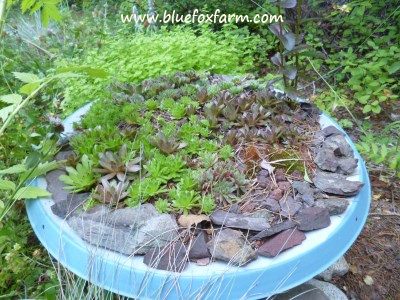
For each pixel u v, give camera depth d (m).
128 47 3.15
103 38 3.42
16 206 2.03
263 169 1.79
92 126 2.05
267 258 1.43
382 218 2.45
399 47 3.57
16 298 1.83
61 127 1.94
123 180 1.65
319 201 1.63
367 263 2.17
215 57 2.96
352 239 1.60
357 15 3.72
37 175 1.77
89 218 1.53
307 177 1.75
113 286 1.43
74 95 2.70
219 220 1.51
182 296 1.37
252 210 1.59
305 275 1.46
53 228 1.56
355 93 3.42
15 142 2.02
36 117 2.04
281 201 1.62
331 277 2.04
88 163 1.75
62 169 1.85
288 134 1.98
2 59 2.88
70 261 1.51
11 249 1.84
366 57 3.50
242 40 3.62
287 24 2.48
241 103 2.16
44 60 3.28
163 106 2.20
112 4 4.89
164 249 1.42
